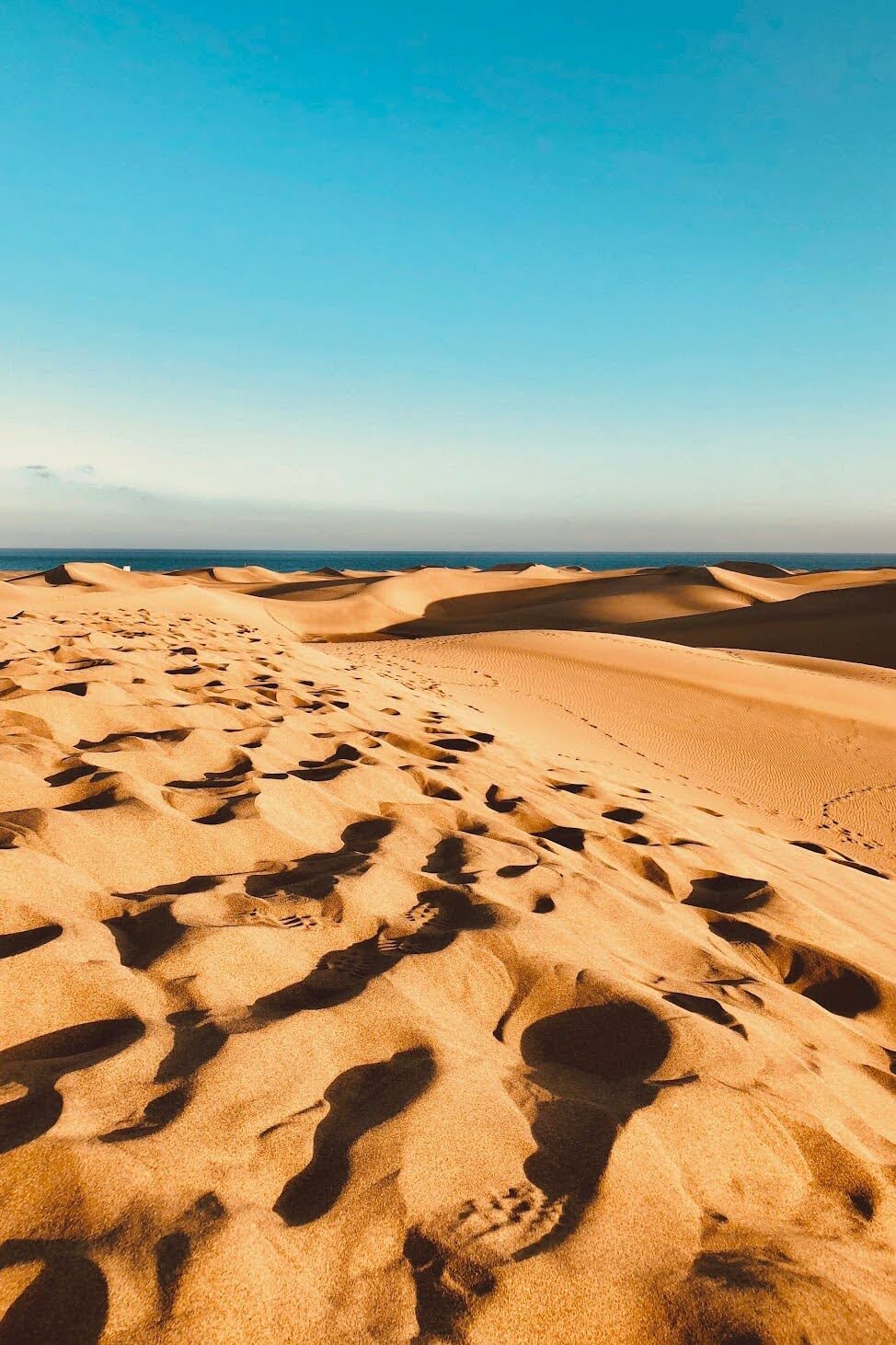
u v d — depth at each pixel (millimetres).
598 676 19672
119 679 7469
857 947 5000
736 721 16453
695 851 6238
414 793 5719
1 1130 2010
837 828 11211
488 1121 2412
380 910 3711
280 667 11312
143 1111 2168
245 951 3076
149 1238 1776
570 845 5559
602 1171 2258
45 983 2607
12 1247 1721
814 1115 2793
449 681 18141
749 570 89250
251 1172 2057
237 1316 1670
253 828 4312
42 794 4184
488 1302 1819
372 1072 2576
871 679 24516
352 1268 1856
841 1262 2197
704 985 3727
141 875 3654
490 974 3309
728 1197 2352
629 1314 1873
